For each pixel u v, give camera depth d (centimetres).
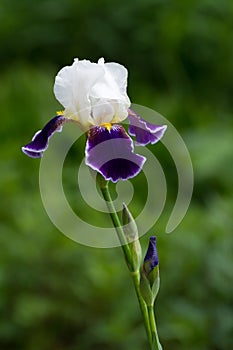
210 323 586
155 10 1118
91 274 630
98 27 1123
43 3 1148
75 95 330
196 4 1089
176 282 620
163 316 599
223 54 1085
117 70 339
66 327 640
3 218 720
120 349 611
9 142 896
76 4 1128
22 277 650
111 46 1116
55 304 637
